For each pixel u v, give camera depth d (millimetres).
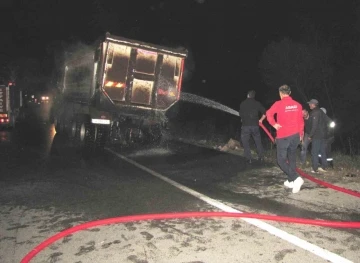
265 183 7180
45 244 4305
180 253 4094
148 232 4699
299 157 9281
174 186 7051
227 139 14703
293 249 4121
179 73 11375
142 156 10516
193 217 5207
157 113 11531
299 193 6371
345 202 5824
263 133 17625
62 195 6496
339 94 16609
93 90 11008
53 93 20078
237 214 5168
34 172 8367
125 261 3939
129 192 6652
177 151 11383
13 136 15477
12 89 18312
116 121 11625
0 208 5809
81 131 11922
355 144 15234
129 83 10859
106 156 10516
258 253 4047
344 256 3932
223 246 4242
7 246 4406
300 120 6348
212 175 7984
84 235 4641
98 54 10672
